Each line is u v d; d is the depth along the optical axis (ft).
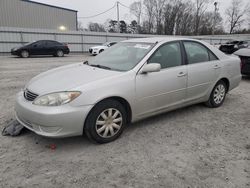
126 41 14.79
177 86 13.01
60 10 105.81
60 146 10.58
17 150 10.15
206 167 9.20
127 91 10.94
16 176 8.43
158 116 14.38
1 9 87.86
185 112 15.19
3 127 12.37
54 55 64.85
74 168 8.98
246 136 11.95
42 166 9.06
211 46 15.65
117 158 9.71
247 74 25.75
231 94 20.08
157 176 8.59
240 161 9.65
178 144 10.98
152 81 11.82
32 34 74.08
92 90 10.02
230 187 8.06
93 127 10.28
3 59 53.88
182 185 8.13
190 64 13.78
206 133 12.20
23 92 11.44
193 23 195.31
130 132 12.12
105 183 8.17
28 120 10.08
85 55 73.56
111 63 12.80
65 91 9.75
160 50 12.63
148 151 10.30
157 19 193.16
